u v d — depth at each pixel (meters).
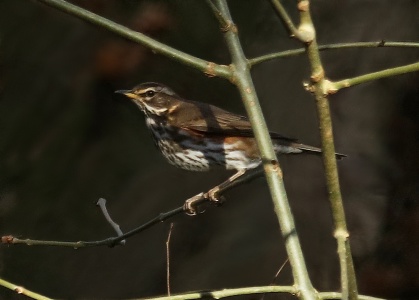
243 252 13.27
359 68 12.99
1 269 13.45
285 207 5.18
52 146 13.73
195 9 12.85
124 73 13.22
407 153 13.04
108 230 13.77
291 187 13.12
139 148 13.83
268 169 5.28
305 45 4.59
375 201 13.08
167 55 5.29
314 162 13.08
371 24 12.98
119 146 13.82
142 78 13.21
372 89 13.12
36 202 13.64
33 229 13.58
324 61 13.01
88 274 13.65
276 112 12.98
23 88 13.58
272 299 12.61
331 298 5.96
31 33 13.45
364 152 13.10
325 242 12.89
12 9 13.40
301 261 5.05
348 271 4.70
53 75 13.51
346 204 13.15
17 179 13.65
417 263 12.73
